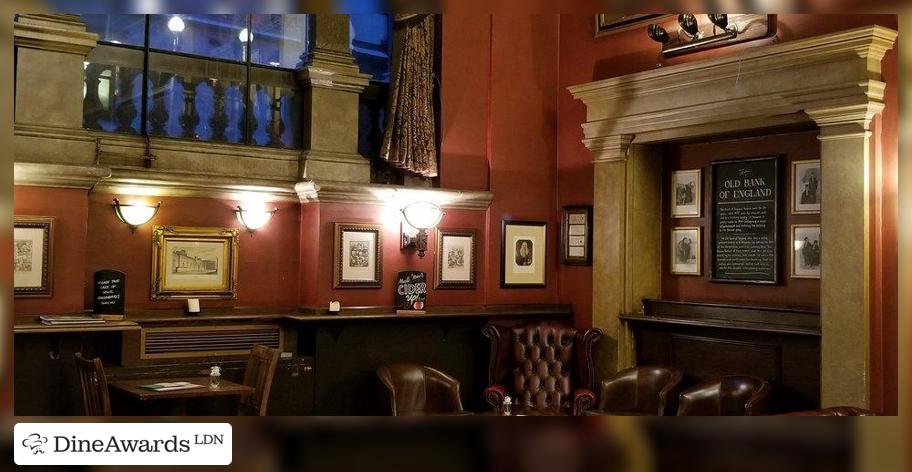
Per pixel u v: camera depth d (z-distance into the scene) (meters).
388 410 6.84
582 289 8.21
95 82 6.36
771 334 6.65
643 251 7.77
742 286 7.16
